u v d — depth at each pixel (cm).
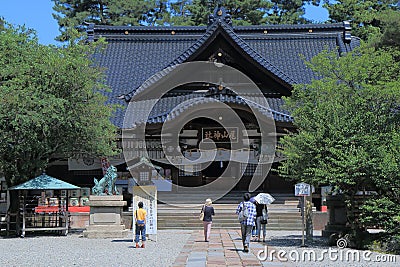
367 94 1638
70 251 1501
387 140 1549
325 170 1533
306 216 1870
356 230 1605
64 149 2094
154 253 1437
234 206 2478
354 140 1552
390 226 1509
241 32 3512
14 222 2075
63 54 2117
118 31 3569
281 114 2473
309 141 1572
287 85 2588
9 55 2066
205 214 1733
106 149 2148
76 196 2691
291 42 3447
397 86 1623
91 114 2055
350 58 1888
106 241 1800
